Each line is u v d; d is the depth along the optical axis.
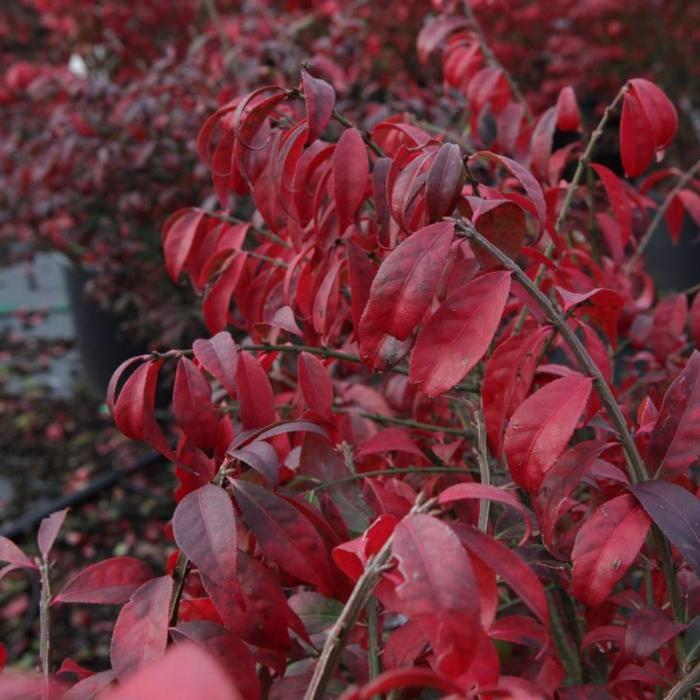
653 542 1.01
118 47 4.87
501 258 0.91
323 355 1.22
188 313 3.68
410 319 0.88
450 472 1.28
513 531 1.11
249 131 1.17
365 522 1.09
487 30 4.24
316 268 1.30
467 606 0.64
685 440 0.93
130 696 0.43
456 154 0.93
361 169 1.09
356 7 3.99
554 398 0.90
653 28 5.69
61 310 6.14
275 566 1.04
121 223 3.70
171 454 1.08
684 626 0.90
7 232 4.69
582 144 1.73
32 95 3.84
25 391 4.84
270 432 1.00
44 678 0.94
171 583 0.89
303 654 1.12
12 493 3.84
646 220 1.68
